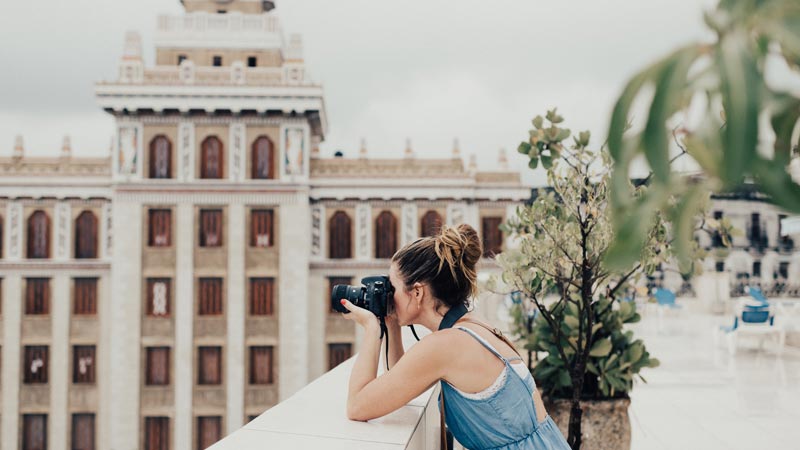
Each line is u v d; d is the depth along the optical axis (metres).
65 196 30.88
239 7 36.56
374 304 2.18
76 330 30.67
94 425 30.38
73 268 30.77
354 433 1.87
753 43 0.41
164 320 30.14
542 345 3.84
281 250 30.89
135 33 30.98
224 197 30.88
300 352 30.39
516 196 32.09
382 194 31.83
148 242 30.61
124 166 30.61
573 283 3.36
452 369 1.95
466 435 2.06
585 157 3.26
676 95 0.41
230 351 30.12
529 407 2.00
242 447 1.73
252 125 31.50
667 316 20.42
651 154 0.43
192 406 29.86
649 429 5.89
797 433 5.66
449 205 32.06
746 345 12.68
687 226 0.43
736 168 0.38
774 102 0.38
